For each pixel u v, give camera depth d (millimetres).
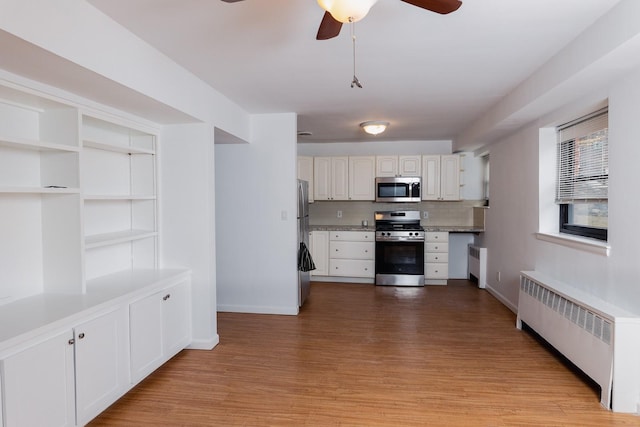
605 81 2326
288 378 2639
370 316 4031
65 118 2207
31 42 1499
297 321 3867
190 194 3076
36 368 1698
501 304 4469
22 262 2146
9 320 1779
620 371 2168
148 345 2543
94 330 2041
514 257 4133
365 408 2262
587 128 2936
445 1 1380
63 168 2207
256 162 4078
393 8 1826
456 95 3363
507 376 2654
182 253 3117
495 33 2107
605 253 2467
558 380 2596
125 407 2273
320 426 2084
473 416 2174
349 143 6090
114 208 2930
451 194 5586
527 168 3740
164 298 2734
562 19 1948
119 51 1996
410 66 2623
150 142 3066
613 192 2375
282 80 2914
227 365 2846
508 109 3328
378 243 5434
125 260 3061
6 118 2059
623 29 1762
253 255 4137
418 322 3834
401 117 4227
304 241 4559
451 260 5957
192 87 2773
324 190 5793
